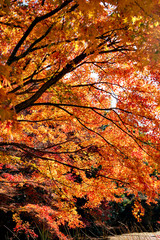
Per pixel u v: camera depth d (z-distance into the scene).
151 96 4.32
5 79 1.43
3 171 8.90
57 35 2.94
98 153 5.30
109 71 4.68
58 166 6.04
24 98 5.34
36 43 3.16
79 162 6.00
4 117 1.42
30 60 4.32
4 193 7.24
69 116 5.09
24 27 3.30
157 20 2.29
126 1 2.06
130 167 4.55
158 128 4.01
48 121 5.67
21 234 9.91
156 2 2.15
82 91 5.22
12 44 4.23
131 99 4.24
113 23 2.66
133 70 4.36
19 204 7.68
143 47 2.75
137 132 4.54
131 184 4.69
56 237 8.22
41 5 3.39
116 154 4.86
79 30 2.49
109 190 5.35
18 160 6.37
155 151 4.12
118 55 4.23
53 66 4.27
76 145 5.81
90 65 5.12
